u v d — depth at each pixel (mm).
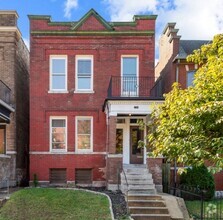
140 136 20312
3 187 18094
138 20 20953
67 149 20484
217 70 8953
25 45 23703
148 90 20562
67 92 20719
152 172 17484
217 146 8195
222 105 7988
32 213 12453
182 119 8727
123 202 14305
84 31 20688
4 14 20141
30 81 20641
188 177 17484
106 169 19125
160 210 13336
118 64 20828
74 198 14234
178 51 20766
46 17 20688
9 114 19422
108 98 17844
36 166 20219
